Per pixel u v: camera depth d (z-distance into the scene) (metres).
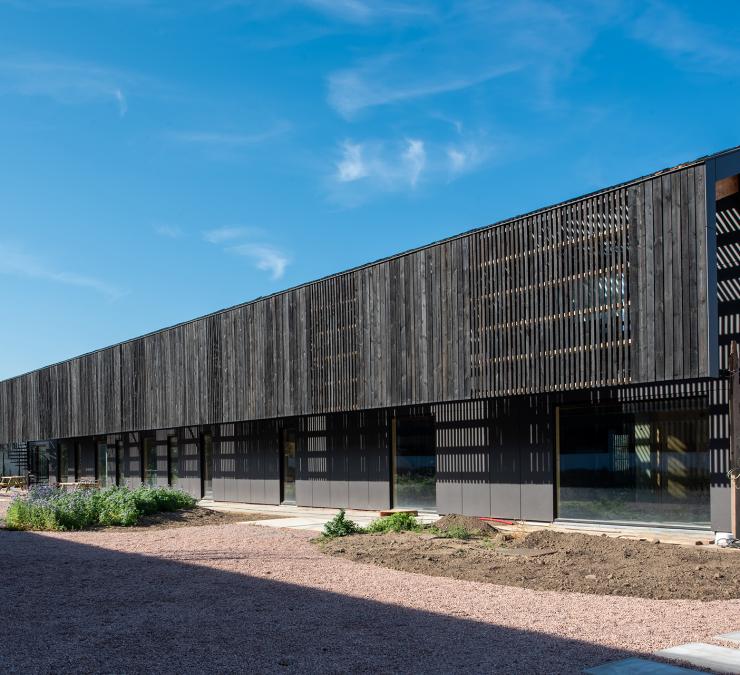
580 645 6.34
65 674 5.72
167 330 27.36
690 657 5.95
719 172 12.61
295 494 23.59
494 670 5.72
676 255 12.69
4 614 7.79
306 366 20.77
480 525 14.04
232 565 10.96
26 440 39.47
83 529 16.78
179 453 30.06
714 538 12.86
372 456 20.42
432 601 8.20
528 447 16.38
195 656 6.19
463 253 16.42
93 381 32.69
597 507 15.30
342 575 9.99
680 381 12.82
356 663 5.96
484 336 15.84
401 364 17.72
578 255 14.24
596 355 13.77
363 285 19.00
